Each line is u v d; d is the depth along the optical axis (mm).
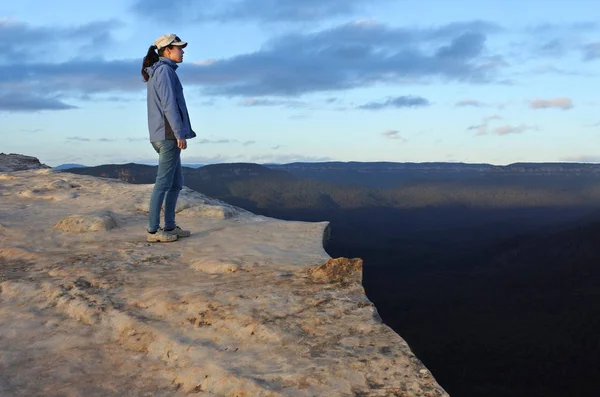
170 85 4852
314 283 3492
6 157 11922
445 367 142875
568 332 164125
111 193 7777
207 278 3820
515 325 179500
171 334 2793
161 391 2279
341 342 2561
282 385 2135
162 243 5164
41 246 5129
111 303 3318
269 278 3674
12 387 2314
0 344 2805
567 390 120312
